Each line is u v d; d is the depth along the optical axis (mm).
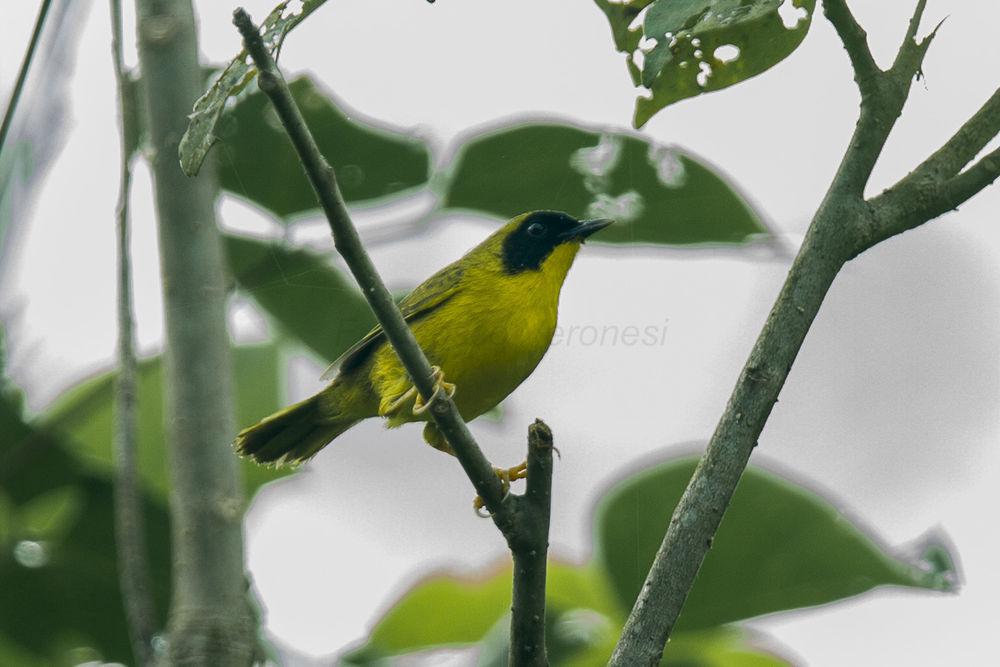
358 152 11602
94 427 12609
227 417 9328
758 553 10312
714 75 9359
